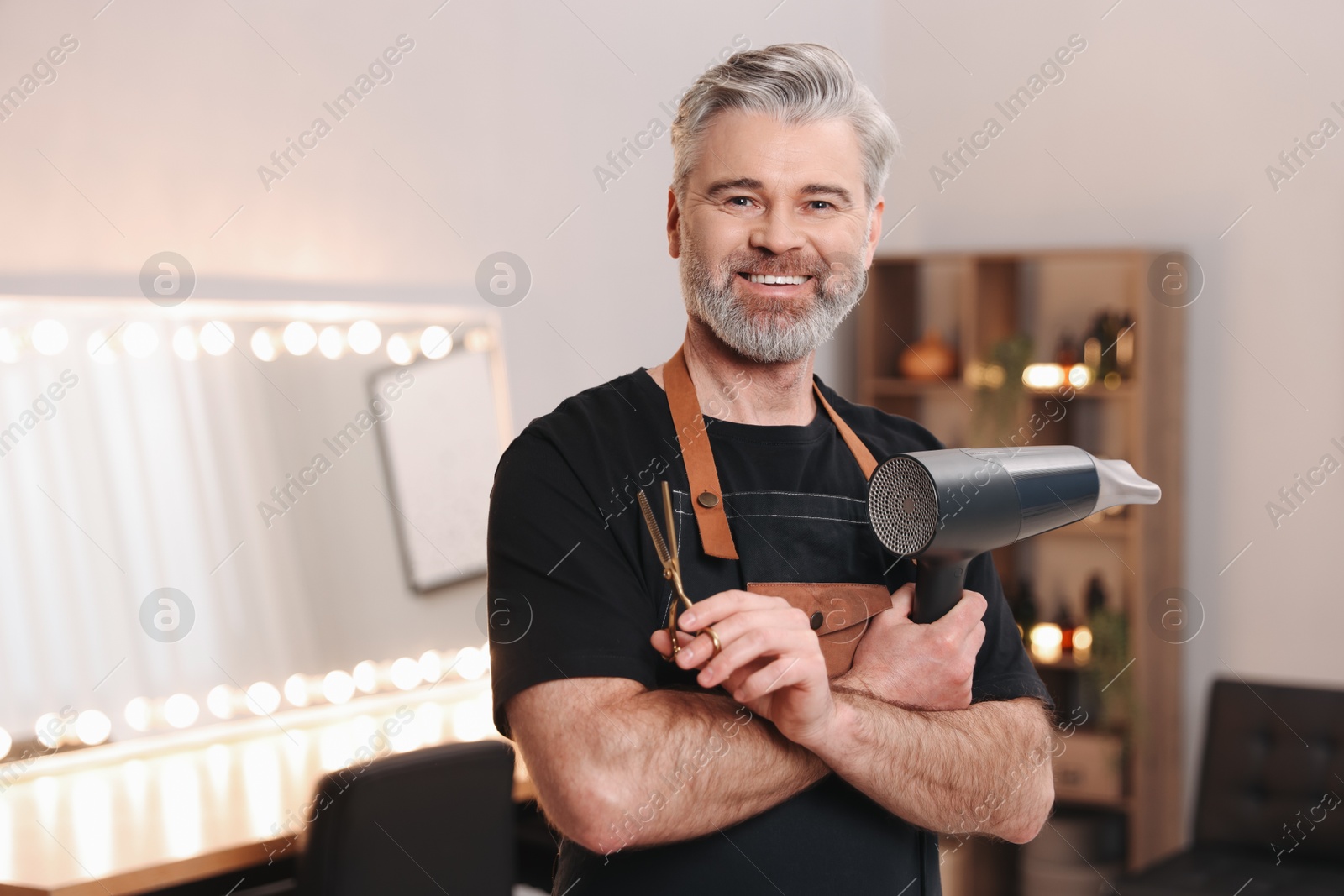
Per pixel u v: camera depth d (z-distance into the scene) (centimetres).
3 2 204
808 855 94
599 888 95
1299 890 246
